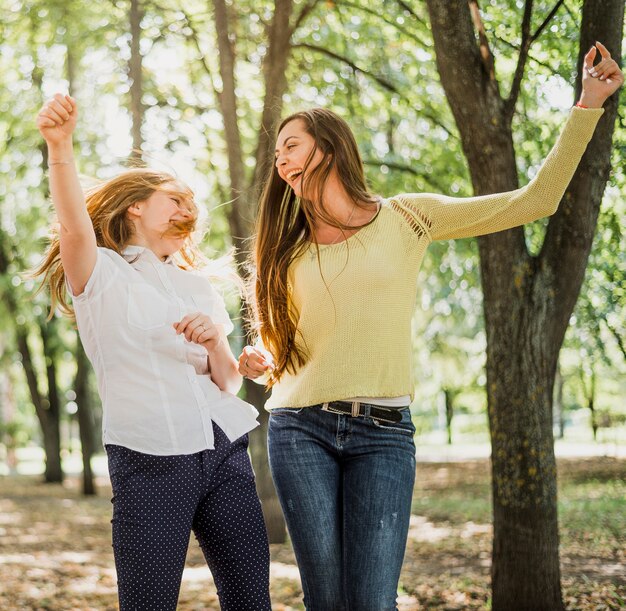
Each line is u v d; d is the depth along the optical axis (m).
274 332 2.87
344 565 2.66
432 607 6.16
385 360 2.72
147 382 2.58
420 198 2.85
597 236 6.59
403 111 9.82
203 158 10.55
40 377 25.80
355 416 2.72
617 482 13.97
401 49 9.20
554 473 5.33
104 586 7.89
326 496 2.71
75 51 10.67
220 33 8.19
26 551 10.67
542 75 6.36
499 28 6.20
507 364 5.29
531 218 2.68
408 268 2.79
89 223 2.52
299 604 6.60
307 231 2.92
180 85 10.19
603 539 8.54
